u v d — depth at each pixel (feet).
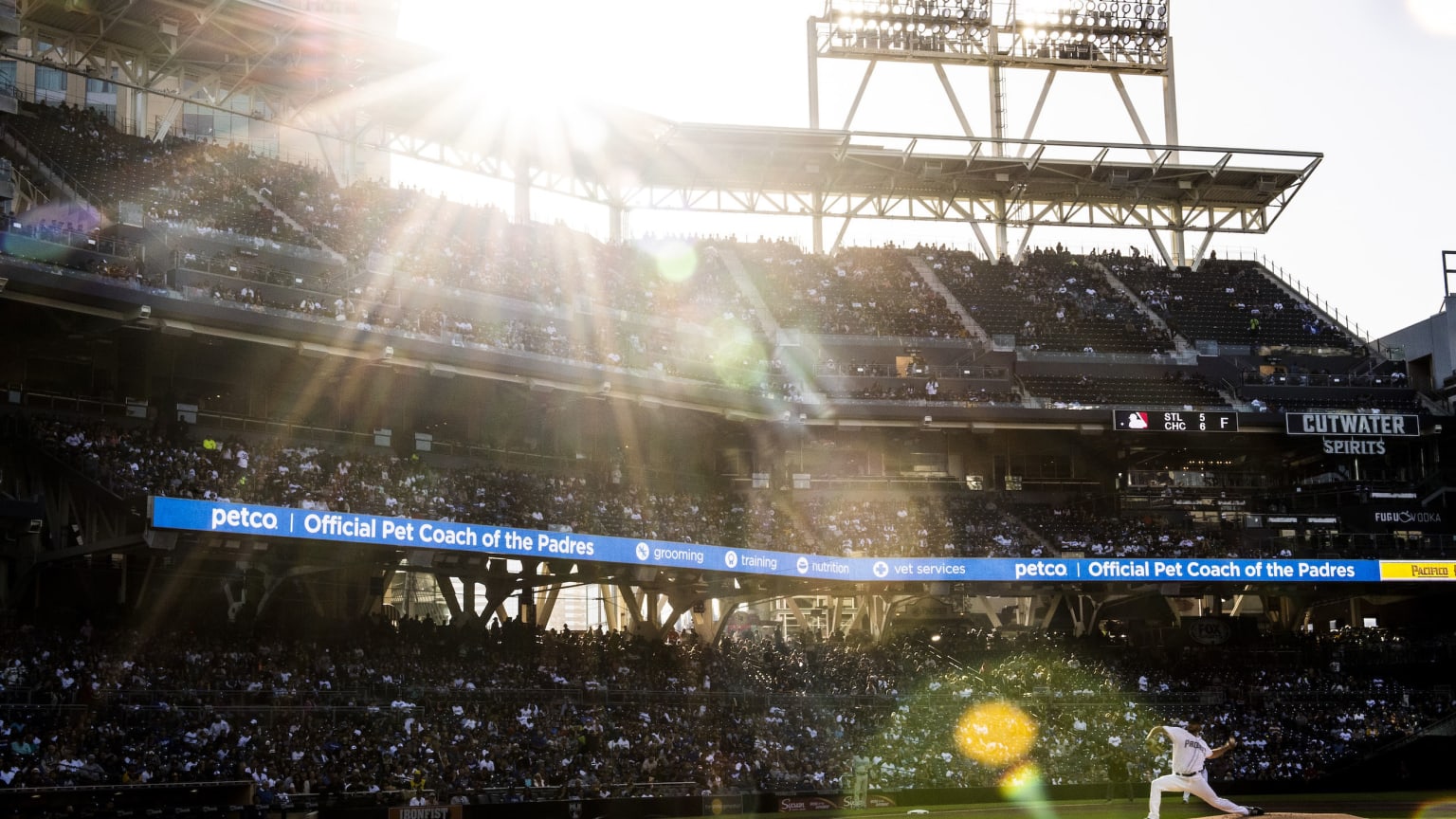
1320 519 207.51
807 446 212.64
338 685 145.18
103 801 114.73
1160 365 228.63
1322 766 179.52
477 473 175.63
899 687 185.78
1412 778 180.24
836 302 228.02
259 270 164.66
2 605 137.59
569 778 145.69
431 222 203.00
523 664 164.96
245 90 196.85
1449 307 224.33
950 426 202.90
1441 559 198.29
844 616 225.97
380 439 173.17
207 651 142.20
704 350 207.92
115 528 140.77
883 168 234.99
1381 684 200.34
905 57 242.58
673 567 169.68
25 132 170.71
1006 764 171.73
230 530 135.23
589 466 192.03
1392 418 211.20
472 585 179.52
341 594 167.94
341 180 214.90
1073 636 209.56
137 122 207.10
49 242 140.77
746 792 151.12
